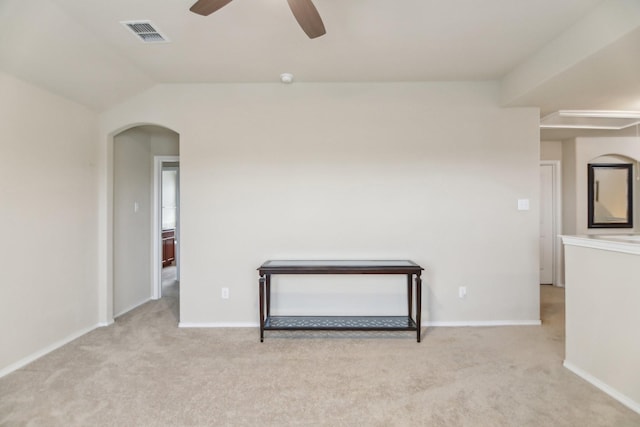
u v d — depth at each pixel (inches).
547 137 189.8
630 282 79.3
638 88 113.4
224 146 134.1
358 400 81.9
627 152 187.3
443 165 134.3
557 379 91.4
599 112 139.9
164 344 115.9
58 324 114.7
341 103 134.1
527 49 108.4
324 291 134.3
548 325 133.6
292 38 100.9
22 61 94.6
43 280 108.7
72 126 121.4
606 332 85.2
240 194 134.2
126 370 97.0
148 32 96.9
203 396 83.7
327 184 134.1
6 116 96.3
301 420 74.4
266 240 134.6
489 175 134.1
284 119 134.0
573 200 191.2
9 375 94.0
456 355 106.4
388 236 134.4
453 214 134.2
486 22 92.7
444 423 73.2
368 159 134.3
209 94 134.0
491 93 134.0
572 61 95.1
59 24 89.4
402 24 93.7
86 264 128.5
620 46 84.4
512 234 134.6
